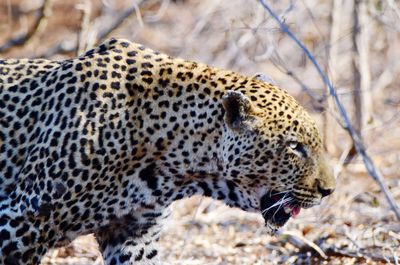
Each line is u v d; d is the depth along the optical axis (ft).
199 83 42.50
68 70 42.34
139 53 43.01
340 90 77.36
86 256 53.57
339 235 53.47
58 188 40.75
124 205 42.63
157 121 42.04
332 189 42.96
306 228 54.90
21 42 73.87
